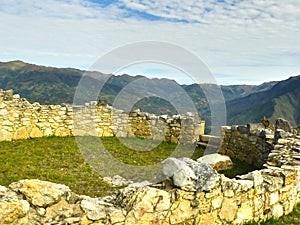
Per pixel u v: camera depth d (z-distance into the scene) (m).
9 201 4.01
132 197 5.00
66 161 10.45
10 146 12.00
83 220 4.52
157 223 5.06
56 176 8.74
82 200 4.69
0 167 9.19
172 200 5.18
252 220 6.25
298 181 7.71
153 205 5.00
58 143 13.02
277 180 6.87
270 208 6.69
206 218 5.54
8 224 3.96
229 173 10.66
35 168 9.38
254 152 11.88
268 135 11.19
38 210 4.29
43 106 14.12
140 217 4.91
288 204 7.22
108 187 8.22
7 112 12.98
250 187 6.16
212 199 5.59
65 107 14.61
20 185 4.43
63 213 4.42
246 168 11.38
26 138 13.57
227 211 5.83
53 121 14.38
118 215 4.76
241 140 12.73
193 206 5.37
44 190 4.41
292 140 10.57
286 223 6.68
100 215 4.62
